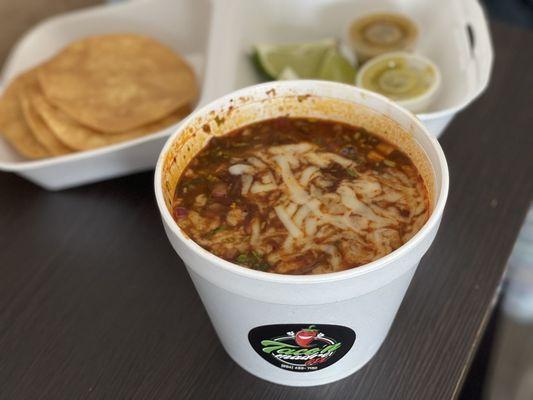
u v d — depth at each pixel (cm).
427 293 47
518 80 61
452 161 55
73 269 50
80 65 61
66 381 45
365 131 43
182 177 42
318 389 44
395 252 35
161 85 59
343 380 44
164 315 47
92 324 47
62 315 48
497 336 72
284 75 58
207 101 53
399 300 41
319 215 40
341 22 64
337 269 37
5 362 46
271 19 64
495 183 53
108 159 52
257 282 35
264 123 44
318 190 41
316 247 38
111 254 51
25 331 47
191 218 40
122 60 61
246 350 42
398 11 63
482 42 55
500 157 55
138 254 51
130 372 45
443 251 50
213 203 41
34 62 64
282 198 41
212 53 56
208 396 44
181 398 44
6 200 55
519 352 73
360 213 40
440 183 37
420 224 39
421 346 45
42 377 45
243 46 61
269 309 37
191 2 64
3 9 68
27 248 52
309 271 37
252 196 41
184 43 67
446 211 52
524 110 58
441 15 61
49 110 56
